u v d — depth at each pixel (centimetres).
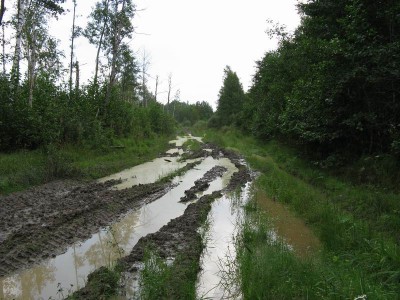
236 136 3925
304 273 583
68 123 1903
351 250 699
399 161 1064
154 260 662
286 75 2205
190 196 1234
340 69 1198
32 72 1783
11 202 1066
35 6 1872
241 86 5550
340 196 1084
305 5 1580
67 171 1471
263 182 1429
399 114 1109
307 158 1727
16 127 1625
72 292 588
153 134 3412
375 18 1155
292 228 907
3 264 670
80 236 828
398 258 593
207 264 714
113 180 1477
